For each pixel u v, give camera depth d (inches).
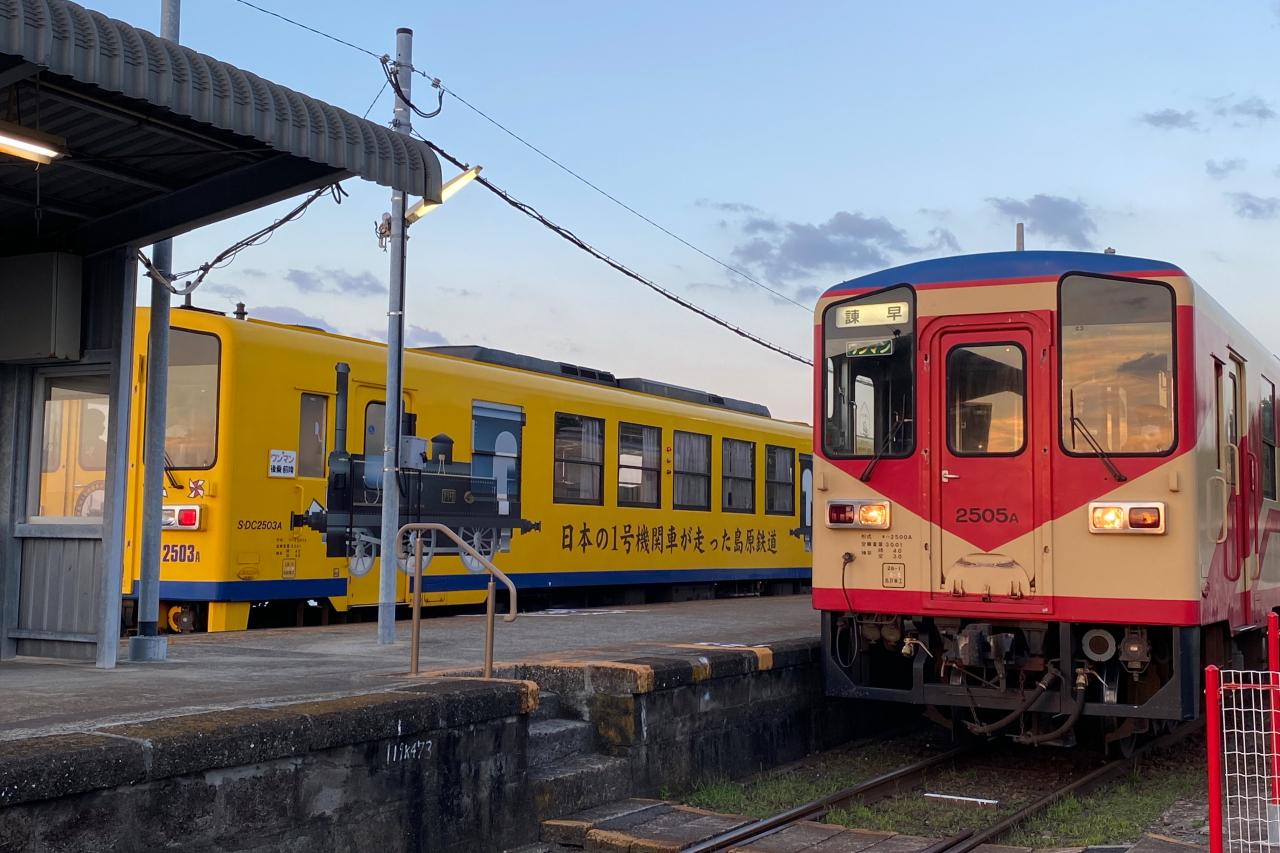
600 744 328.2
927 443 368.2
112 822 194.4
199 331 507.5
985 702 360.5
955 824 311.3
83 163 311.7
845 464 378.9
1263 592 444.1
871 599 371.9
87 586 345.7
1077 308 356.5
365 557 559.5
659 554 760.3
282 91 283.3
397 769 249.0
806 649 408.2
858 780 366.0
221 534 495.8
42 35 234.7
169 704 249.4
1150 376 346.3
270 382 518.3
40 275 344.2
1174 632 338.6
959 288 369.7
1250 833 271.6
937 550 364.5
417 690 266.8
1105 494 346.9
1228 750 404.5
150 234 336.2
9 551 355.6
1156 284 349.4
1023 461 356.8
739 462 855.1
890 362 377.4
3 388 358.9
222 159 319.3
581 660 340.5
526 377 667.4
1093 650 349.1
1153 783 362.3
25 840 181.8
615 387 773.3
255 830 218.4
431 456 593.6
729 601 750.5
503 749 277.4
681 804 327.6
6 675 309.4
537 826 288.7
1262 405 453.7
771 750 386.0
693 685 350.6
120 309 340.8
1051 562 350.6
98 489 354.3
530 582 655.1
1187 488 338.3
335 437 548.7
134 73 251.6
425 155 316.5
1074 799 328.8
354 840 238.5
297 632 463.2
